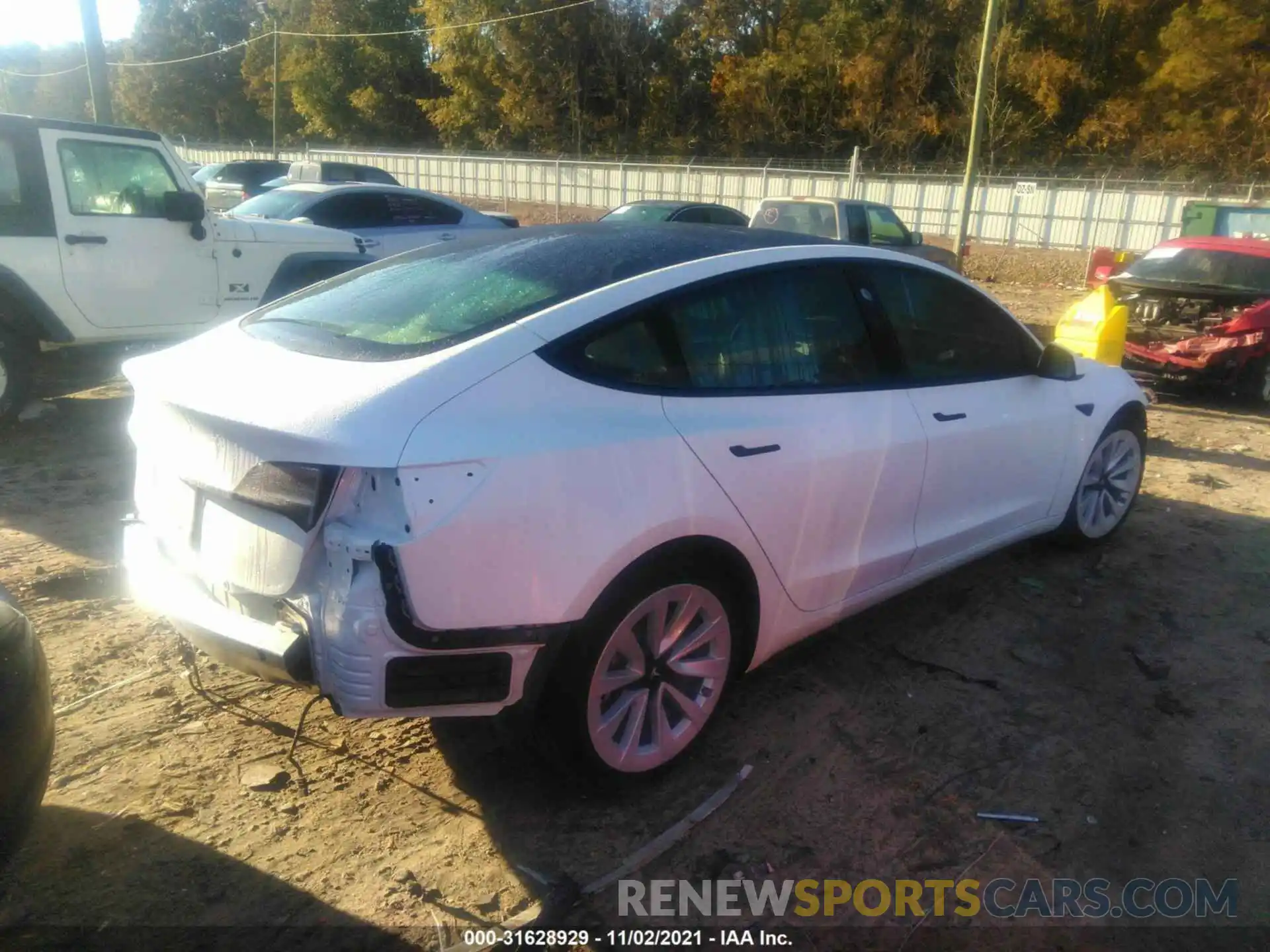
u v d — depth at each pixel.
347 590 2.52
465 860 2.87
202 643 2.84
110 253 7.06
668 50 48.94
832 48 43.06
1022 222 29.55
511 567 2.63
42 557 4.81
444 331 2.92
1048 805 3.21
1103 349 7.97
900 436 3.75
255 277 8.02
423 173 43.16
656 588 2.98
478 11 48.88
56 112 67.44
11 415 6.96
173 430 2.94
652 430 2.95
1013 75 39.72
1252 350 8.92
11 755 2.27
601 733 2.96
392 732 3.51
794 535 3.40
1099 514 5.31
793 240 3.75
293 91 57.31
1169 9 39.31
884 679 3.98
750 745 3.48
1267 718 3.76
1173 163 37.06
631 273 3.20
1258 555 5.44
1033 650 4.25
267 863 2.82
